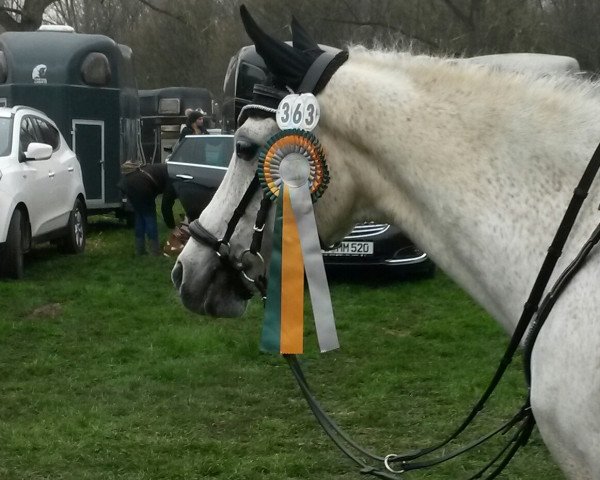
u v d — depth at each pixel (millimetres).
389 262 10602
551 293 2340
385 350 8023
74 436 5895
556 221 2463
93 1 40750
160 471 5320
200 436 5895
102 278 11227
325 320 2785
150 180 12633
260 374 7277
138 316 9242
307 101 2674
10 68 15219
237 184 2828
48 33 15562
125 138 16406
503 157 2539
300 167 2711
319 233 2797
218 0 29859
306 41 2861
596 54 21031
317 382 7113
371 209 2760
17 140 11336
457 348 8109
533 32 20438
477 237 2537
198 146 12625
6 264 10789
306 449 5641
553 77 2645
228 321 8969
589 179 2348
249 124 2793
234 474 5234
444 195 2574
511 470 5246
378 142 2646
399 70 2721
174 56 35781
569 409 2258
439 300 10078
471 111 2598
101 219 17562
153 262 12375
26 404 6578
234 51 29234
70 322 9047
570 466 2311
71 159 13086
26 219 11109
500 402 6480
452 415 6270
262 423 6121
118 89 15766
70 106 15156
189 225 2924
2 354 7965
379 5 21109
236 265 2836
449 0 20656
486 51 20297
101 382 7137
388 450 5633
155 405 6551
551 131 2514
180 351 7938
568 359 2268
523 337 2443
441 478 5168
